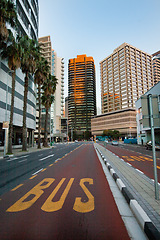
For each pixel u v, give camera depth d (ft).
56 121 357.61
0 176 24.43
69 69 562.25
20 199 14.33
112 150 80.94
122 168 28.89
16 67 65.16
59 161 40.88
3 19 57.93
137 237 8.70
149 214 10.69
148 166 31.99
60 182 20.07
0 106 79.41
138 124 155.02
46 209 12.19
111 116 369.30
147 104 15.14
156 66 487.20
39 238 8.61
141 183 18.66
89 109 519.60
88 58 554.87
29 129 134.10
